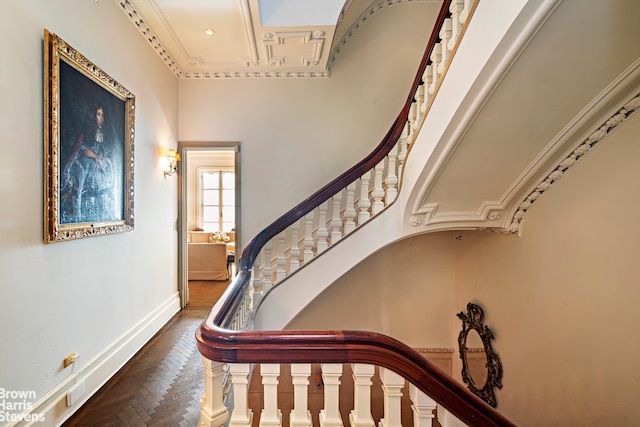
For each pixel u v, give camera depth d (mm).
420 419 833
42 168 1362
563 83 1233
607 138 1407
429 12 3193
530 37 1062
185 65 2979
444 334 3043
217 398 829
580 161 1554
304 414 837
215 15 2213
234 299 1250
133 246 2199
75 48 1583
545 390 1805
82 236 1594
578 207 1573
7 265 1195
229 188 6973
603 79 1215
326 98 3203
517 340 2074
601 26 1033
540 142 1524
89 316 1677
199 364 2008
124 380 1819
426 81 1743
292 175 3203
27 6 1286
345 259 2152
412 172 1871
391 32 3207
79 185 1593
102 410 1546
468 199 1927
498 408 2277
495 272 2346
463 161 1646
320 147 3203
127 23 2131
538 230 1862
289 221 2135
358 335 796
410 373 796
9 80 1208
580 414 1552
